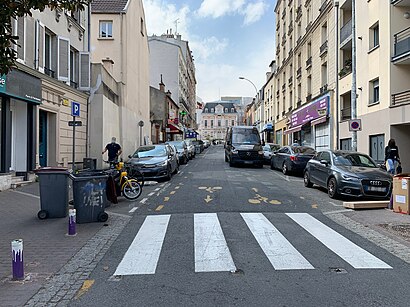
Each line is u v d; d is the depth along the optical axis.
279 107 46.22
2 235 6.99
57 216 8.40
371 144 19.19
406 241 6.63
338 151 12.71
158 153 16.50
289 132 37.97
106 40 24.72
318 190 13.14
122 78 24.66
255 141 24.67
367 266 5.29
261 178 16.84
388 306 3.97
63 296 4.30
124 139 24.08
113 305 4.04
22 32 12.73
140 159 15.66
